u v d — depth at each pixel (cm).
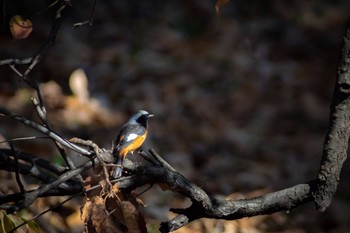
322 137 1539
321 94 1784
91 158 412
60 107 1427
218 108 1630
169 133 1462
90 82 1641
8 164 429
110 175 426
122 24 1986
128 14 2050
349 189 1276
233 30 2056
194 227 962
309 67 1933
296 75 1866
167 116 1548
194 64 1836
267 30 2102
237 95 1698
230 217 454
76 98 1457
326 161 445
